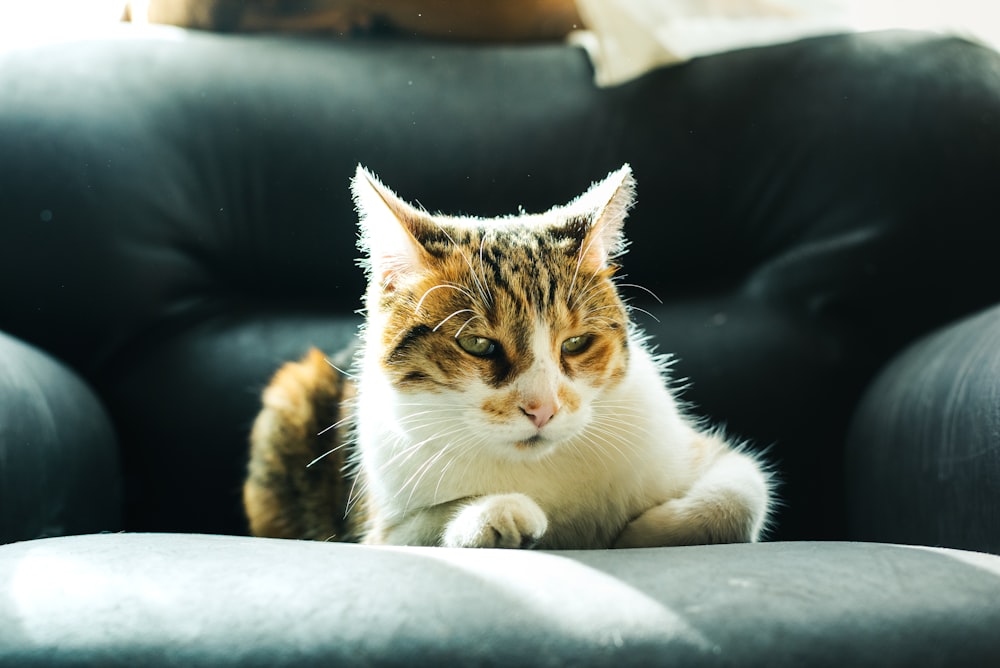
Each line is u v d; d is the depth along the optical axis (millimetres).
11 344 621
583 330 540
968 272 683
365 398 571
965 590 405
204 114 723
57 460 583
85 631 392
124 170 696
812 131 708
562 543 550
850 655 382
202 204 714
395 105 734
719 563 427
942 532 540
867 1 838
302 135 724
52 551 445
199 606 399
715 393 686
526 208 721
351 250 723
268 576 415
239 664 383
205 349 703
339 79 739
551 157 724
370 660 382
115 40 744
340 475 652
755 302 705
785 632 385
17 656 386
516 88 742
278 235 722
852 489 637
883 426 604
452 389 529
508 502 491
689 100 726
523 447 525
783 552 444
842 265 691
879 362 694
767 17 756
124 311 689
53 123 696
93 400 655
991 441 510
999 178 681
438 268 538
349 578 412
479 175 723
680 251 720
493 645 383
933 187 683
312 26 808
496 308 527
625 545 533
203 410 694
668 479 551
